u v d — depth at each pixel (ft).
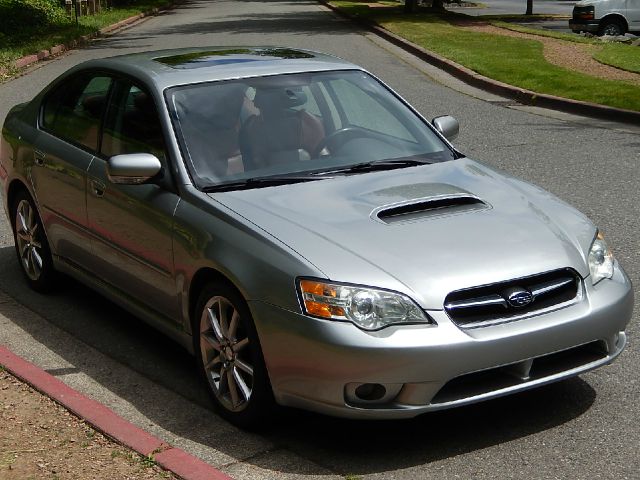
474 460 15.01
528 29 90.22
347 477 14.55
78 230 20.83
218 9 140.97
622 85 51.67
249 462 15.25
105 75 21.04
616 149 37.50
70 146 21.29
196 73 19.61
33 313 22.43
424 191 17.31
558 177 32.96
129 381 18.70
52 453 14.92
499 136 40.63
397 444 15.67
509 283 15.20
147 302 18.79
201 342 16.93
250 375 15.99
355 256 15.23
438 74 62.18
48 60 75.92
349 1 146.72
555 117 45.62
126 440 15.19
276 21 108.78
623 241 25.61
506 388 15.08
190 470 14.21
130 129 19.54
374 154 18.95
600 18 90.58
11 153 23.54
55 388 17.17
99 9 127.34
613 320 15.89
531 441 15.53
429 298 14.70
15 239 24.22
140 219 18.30
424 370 14.43
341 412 14.76
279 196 17.13
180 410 17.33
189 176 17.69
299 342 14.78
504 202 17.30
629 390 17.26
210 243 16.44
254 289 15.38
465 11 134.62
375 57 71.56
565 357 15.97
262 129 18.71
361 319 14.55
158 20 121.49
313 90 19.76
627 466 14.62
